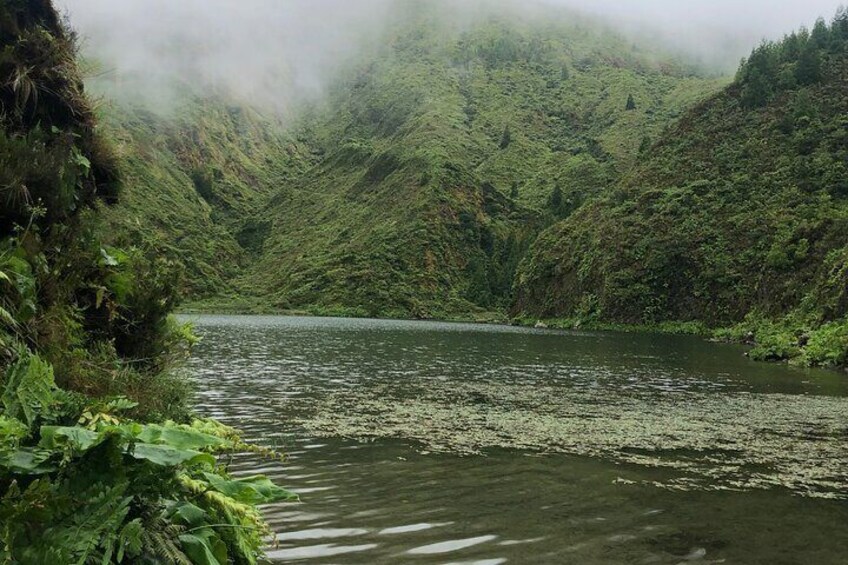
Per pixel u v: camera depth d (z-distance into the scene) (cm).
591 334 7012
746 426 1382
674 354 3978
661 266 8900
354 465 948
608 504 782
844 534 689
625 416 1489
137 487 286
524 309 10844
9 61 709
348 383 2044
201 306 12381
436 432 1236
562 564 592
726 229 8862
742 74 12088
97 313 732
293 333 5450
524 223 16162
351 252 14438
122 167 920
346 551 605
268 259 16375
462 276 14262
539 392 1920
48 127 762
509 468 953
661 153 11531
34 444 310
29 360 319
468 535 660
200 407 1478
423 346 4169
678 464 1006
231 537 335
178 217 15688
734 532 691
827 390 2128
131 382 616
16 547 238
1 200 592
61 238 659
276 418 1357
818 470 983
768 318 7000
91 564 259
